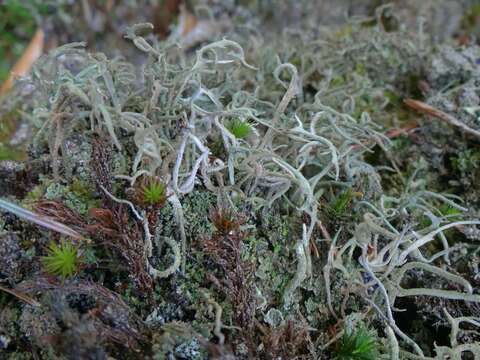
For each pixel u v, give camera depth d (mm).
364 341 124
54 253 118
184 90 155
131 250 118
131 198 124
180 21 242
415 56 198
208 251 122
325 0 245
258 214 137
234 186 132
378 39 201
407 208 157
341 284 138
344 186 152
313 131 145
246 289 119
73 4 252
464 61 187
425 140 175
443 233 151
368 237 137
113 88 135
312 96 188
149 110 139
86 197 131
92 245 124
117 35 249
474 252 146
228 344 113
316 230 144
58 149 139
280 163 134
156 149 123
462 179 164
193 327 118
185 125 133
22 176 141
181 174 128
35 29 261
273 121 141
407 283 144
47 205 127
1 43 260
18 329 122
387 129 176
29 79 151
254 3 244
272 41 216
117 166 131
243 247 127
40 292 120
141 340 114
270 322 123
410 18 233
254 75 189
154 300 121
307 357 123
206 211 130
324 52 202
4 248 123
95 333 106
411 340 127
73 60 177
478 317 135
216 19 243
